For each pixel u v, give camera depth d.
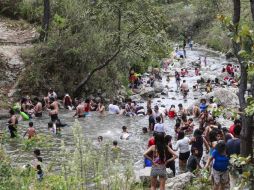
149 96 33.22
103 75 32.06
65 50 30.25
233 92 30.81
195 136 16.25
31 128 19.14
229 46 62.91
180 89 38.28
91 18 31.33
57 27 30.83
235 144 13.38
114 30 31.48
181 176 13.70
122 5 29.44
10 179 8.30
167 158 11.54
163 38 30.66
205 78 42.53
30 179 8.72
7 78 29.42
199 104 29.33
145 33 30.20
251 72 7.13
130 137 22.38
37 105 26.25
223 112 9.10
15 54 30.92
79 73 31.08
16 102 27.92
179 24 77.94
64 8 33.62
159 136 11.50
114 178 8.42
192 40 76.88
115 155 18.42
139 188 10.04
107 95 31.92
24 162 14.39
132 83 37.09
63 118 26.03
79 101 29.64
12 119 21.61
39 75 29.62
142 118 27.33
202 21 77.19
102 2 29.86
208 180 12.63
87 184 8.68
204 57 58.91
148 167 14.92
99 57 31.08
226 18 7.71
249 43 7.38
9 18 40.03
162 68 51.09
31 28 37.66
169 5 81.38
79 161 8.30
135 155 18.95
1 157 8.88
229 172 11.63
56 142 20.05
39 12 39.22
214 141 14.12
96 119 26.36
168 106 31.67
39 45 30.44
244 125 12.67
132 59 35.38
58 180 8.46
